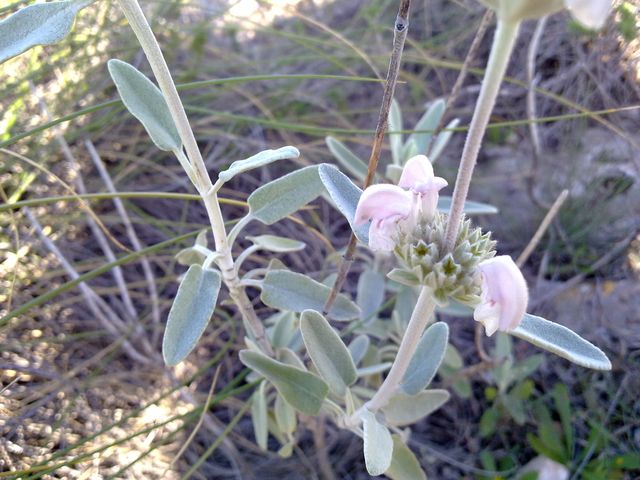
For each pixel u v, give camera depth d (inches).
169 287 11.6
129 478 8.7
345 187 5.6
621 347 11.4
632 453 10.0
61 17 4.7
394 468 7.0
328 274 11.8
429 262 4.6
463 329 12.3
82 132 11.0
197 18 14.8
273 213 6.5
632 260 12.5
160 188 12.4
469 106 14.6
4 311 9.4
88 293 9.9
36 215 10.6
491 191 13.6
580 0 3.0
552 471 10.0
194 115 13.1
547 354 11.6
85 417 9.0
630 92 11.8
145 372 10.1
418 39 15.1
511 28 3.5
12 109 10.2
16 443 8.2
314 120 13.8
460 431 10.9
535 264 13.0
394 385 6.2
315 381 6.8
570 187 12.9
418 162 4.9
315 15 15.6
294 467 10.2
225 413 10.6
